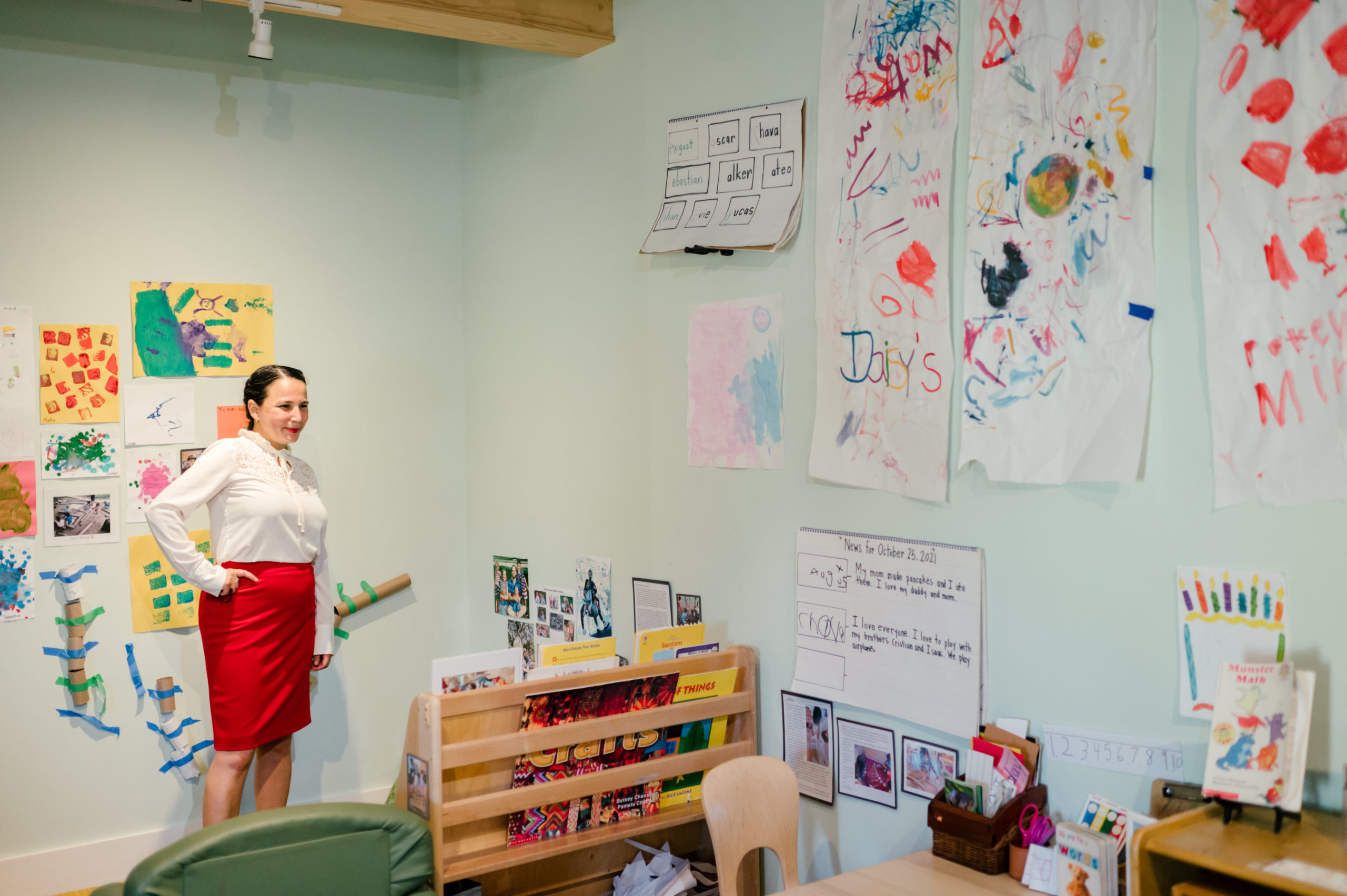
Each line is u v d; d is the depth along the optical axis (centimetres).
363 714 379
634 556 323
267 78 359
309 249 368
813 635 262
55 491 324
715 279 291
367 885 199
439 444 396
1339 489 167
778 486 273
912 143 237
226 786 286
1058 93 207
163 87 341
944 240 229
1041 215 210
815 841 265
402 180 387
